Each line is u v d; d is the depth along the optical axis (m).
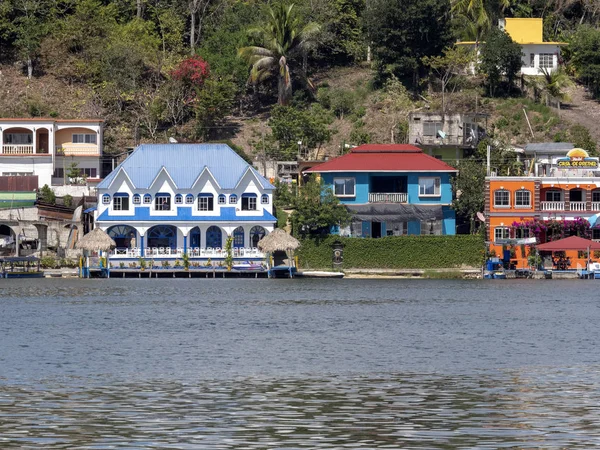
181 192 160.88
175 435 50.47
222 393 60.44
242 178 160.88
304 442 49.25
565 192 160.88
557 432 51.16
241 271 155.38
